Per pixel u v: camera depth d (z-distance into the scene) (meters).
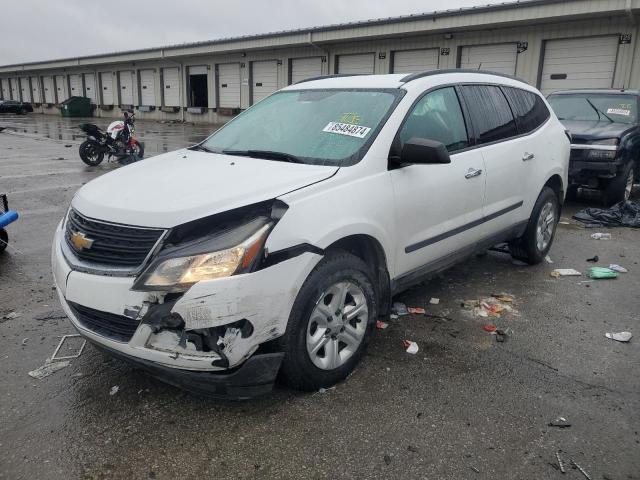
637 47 15.38
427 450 2.78
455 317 4.42
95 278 2.85
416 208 3.81
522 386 3.38
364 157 3.50
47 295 4.77
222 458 2.71
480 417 3.05
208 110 32.44
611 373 3.56
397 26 20.25
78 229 3.07
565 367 3.63
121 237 2.86
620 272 5.61
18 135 23.44
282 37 25.19
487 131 4.70
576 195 10.11
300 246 2.94
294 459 2.70
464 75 4.66
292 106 4.36
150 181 3.30
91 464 2.66
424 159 3.46
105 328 2.95
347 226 3.19
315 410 3.10
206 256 2.69
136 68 37.72
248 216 2.89
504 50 18.53
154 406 3.13
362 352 3.53
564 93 10.53
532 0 16.28
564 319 4.41
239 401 3.17
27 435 2.86
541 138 5.46
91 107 42.88
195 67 32.94
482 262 5.92
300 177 3.21
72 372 3.48
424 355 3.76
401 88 4.00
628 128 8.84
